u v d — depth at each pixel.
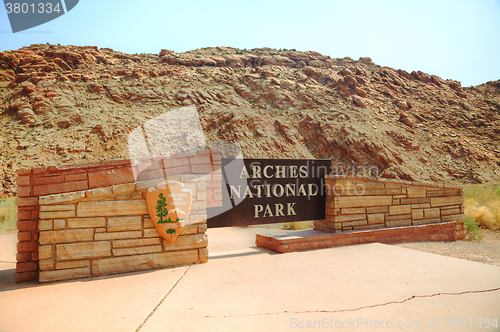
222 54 114.25
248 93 89.00
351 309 2.88
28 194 4.11
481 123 80.38
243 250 5.66
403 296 3.21
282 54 115.31
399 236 6.53
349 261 4.68
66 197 3.95
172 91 83.44
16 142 59.94
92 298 3.22
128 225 4.23
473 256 5.42
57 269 3.88
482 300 3.11
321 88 92.75
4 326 2.54
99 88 79.69
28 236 4.05
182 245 4.53
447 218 7.30
